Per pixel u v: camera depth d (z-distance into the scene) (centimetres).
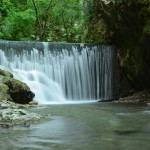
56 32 3241
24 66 1788
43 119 980
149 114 1107
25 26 2972
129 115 1084
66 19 3184
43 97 1756
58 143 656
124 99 1839
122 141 673
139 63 1845
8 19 2942
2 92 1369
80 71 1930
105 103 1634
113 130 798
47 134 746
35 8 2977
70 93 1880
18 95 1434
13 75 1722
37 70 1816
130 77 1970
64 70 1886
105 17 1975
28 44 1814
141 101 1698
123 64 1984
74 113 1145
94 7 2252
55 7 3139
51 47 1872
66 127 838
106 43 2070
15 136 725
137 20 1653
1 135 735
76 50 1931
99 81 1981
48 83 1817
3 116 959
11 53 1769
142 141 671
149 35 1577
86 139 693
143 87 1952
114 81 2020
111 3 1761
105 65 2009
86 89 1934
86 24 2417
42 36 3048
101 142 664
